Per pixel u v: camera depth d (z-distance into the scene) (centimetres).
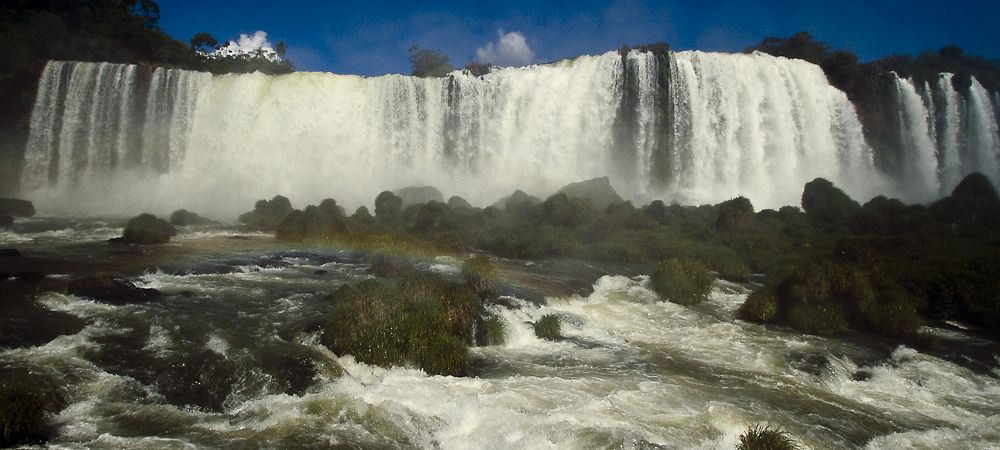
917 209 2942
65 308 1234
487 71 4722
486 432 865
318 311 1344
